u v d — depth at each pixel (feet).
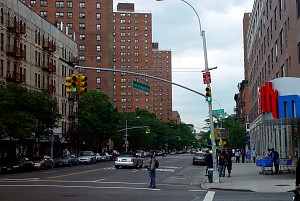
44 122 155.53
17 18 182.80
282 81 83.35
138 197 57.77
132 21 559.79
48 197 56.75
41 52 207.82
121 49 556.10
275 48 149.59
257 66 217.15
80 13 385.09
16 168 127.65
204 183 81.41
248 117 289.33
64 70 240.32
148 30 563.07
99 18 389.60
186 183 87.20
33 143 177.68
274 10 150.00
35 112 148.66
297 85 82.07
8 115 129.18
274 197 56.39
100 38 388.57
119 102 547.90
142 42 559.38
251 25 255.29
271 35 159.22
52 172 122.83
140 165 146.51
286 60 126.41
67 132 219.82
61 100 232.32
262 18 188.65
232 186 73.20
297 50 108.27
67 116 241.14
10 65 176.24
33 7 371.35
